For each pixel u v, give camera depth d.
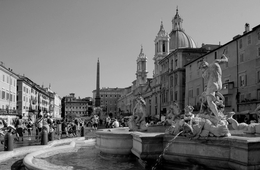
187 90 62.81
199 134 8.28
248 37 41.50
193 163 8.50
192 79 60.25
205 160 8.06
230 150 7.65
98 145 12.15
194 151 8.38
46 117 23.52
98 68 96.75
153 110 93.88
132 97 139.62
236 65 44.00
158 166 9.09
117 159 11.02
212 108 9.55
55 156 12.38
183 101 68.31
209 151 8.06
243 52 42.53
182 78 68.62
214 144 7.94
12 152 12.92
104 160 11.18
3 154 12.04
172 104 15.46
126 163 10.41
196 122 8.64
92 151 14.12
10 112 51.50
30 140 20.97
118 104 184.88
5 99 52.47
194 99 58.91
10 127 17.81
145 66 133.62
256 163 7.05
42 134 15.96
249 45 41.22
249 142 6.93
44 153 12.82
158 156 9.14
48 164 10.29
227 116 11.45
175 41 93.12
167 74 77.69
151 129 14.83
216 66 9.94
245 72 41.94
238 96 43.00
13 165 10.73
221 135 7.89
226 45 46.88
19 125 20.48
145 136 9.12
